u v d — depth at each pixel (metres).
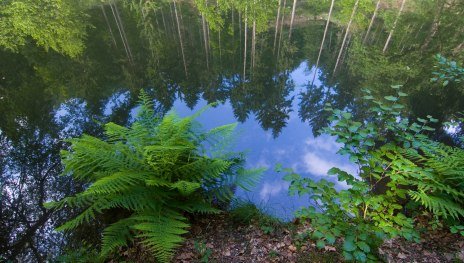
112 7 21.23
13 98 9.37
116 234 3.39
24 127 7.38
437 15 17.33
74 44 13.94
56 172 5.52
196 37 18.95
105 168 4.12
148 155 3.62
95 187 3.09
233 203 4.52
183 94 10.37
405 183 2.69
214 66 14.20
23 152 6.22
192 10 23.45
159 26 19.86
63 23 14.52
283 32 21.03
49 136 6.92
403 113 8.44
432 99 9.27
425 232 3.63
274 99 10.41
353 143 2.62
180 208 3.89
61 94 9.75
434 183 3.33
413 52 14.64
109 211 4.34
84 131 7.20
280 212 4.44
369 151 2.74
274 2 21.03
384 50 15.81
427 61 12.80
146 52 15.05
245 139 6.93
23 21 12.95
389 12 20.22
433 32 16.33
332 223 2.59
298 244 3.50
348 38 19.33
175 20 21.30
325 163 5.99
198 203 3.92
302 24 22.70
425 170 2.53
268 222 4.01
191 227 3.93
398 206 2.56
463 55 12.16
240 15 21.53
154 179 3.60
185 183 3.36
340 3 21.83
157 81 11.53
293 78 12.94
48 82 10.80
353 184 2.41
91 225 4.18
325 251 3.36
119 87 10.58
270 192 5.07
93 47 14.97
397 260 3.19
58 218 4.44
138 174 3.59
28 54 13.17
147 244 3.32
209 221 4.09
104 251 3.17
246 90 11.30
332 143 6.82
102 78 11.42
